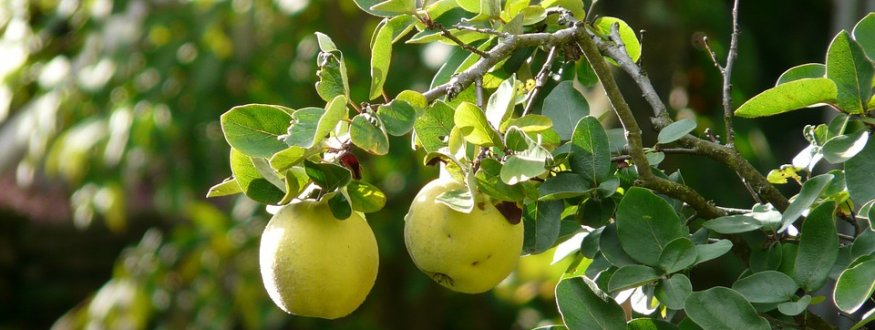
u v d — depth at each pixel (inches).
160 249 226.8
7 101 231.1
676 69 179.9
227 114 75.3
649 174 80.6
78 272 326.0
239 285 218.2
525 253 80.0
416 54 207.2
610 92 79.0
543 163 74.3
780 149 244.8
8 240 307.7
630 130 79.7
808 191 79.6
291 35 214.7
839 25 175.0
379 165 217.0
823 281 78.7
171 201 215.0
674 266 78.4
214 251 219.5
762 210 81.0
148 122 210.1
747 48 217.8
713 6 213.8
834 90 78.9
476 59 83.9
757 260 81.3
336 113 73.2
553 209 80.0
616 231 80.6
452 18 85.7
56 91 217.2
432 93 76.4
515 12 83.4
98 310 222.7
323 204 76.0
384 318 262.4
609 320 77.5
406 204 218.5
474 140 75.6
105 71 210.7
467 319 271.6
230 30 214.4
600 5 177.8
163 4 213.6
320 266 75.5
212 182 220.7
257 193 76.0
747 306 76.8
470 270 76.4
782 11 256.8
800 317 79.6
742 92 214.2
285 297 76.0
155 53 210.1
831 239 79.0
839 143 78.6
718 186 206.4
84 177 221.3
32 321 316.2
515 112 90.8
